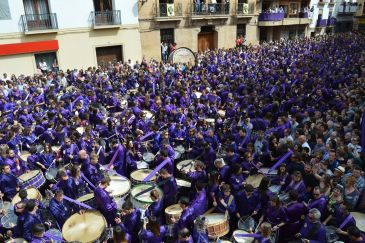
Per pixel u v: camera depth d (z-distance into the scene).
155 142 10.24
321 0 48.72
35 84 17.94
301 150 8.75
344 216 6.37
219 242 6.24
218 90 16.61
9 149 8.80
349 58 25.31
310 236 5.99
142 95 15.16
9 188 7.67
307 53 28.67
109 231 6.38
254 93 14.80
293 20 42.00
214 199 7.02
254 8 36.84
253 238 6.08
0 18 20.83
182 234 5.49
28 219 6.07
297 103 13.99
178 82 17.20
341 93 14.79
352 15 57.25
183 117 12.00
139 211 6.45
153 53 29.33
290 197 6.75
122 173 9.06
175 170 9.26
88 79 18.23
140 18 27.66
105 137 10.99
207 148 9.23
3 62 21.42
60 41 23.62
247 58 26.27
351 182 7.11
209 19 32.47
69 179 7.41
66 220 6.55
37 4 22.39
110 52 26.62
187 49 24.48
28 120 12.41
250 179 8.30
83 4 24.16
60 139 10.52
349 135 9.52
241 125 11.14
